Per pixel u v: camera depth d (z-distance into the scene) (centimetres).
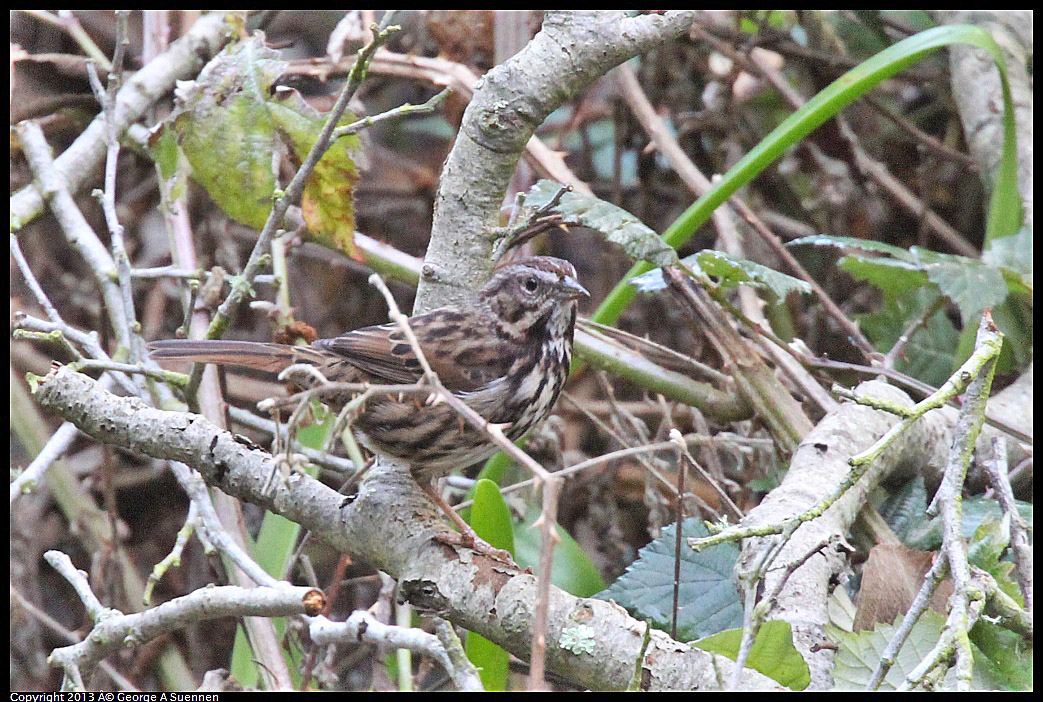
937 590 680
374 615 837
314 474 923
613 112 1234
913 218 1202
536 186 843
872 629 663
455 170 734
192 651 1089
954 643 506
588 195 863
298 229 997
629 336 948
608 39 671
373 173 1325
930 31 912
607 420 1138
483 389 791
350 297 1247
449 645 520
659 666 564
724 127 1195
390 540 639
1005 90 946
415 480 721
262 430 982
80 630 1079
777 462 882
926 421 841
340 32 1102
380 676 861
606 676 571
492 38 1144
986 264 916
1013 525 626
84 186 1058
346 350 788
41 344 1199
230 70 904
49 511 1154
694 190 1076
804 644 615
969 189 1216
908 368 1013
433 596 616
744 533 538
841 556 685
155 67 1090
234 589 594
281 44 1115
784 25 1309
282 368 795
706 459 966
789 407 865
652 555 804
